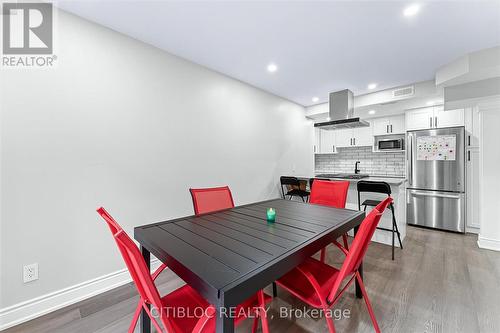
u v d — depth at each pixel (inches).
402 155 189.3
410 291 76.5
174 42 92.4
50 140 69.3
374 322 53.9
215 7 70.9
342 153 225.5
